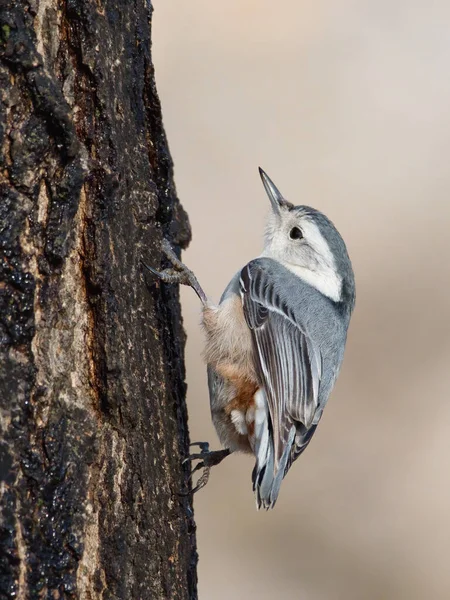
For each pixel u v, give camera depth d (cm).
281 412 941
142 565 703
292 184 1761
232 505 1470
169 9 1847
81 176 649
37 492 613
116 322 696
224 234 1683
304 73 1880
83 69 689
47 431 632
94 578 660
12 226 619
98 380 686
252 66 1827
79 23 683
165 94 1795
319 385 974
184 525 772
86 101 693
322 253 1036
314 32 1920
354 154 1805
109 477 679
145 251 767
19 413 611
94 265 684
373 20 1950
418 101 1872
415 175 1808
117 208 709
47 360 641
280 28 1873
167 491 751
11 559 587
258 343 955
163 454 752
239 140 1781
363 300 1697
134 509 697
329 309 1010
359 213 1772
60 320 655
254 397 946
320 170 1762
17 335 619
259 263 1020
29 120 624
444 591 1389
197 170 1741
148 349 752
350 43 1909
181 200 1708
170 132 1766
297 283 1015
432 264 1725
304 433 962
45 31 661
